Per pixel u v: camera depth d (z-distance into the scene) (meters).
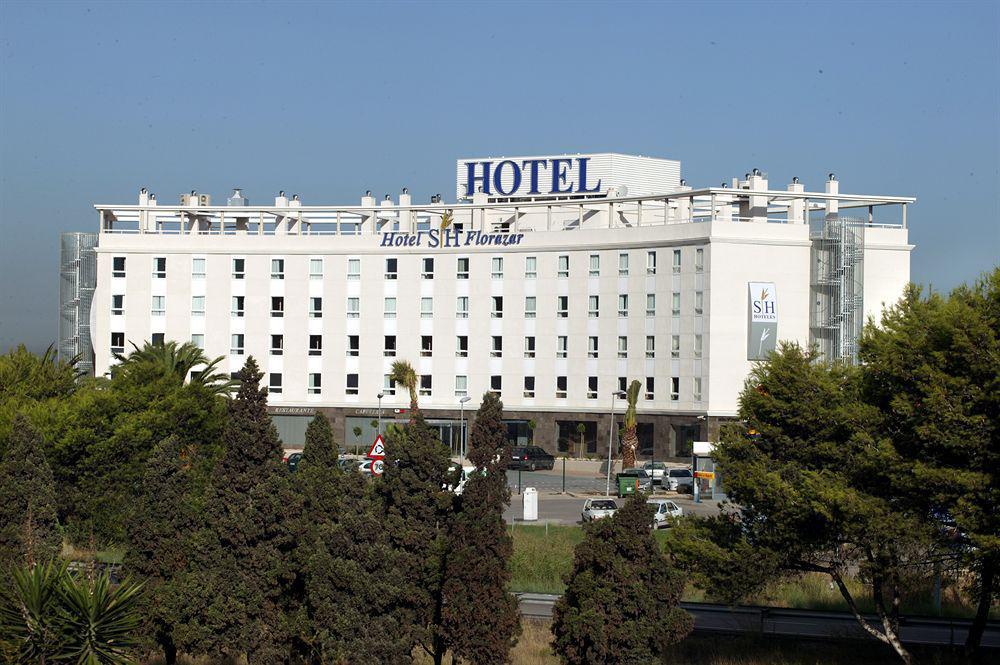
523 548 72.88
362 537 43.03
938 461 48.00
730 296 131.75
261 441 46.34
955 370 48.03
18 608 36.91
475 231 144.25
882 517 47.91
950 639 52.38
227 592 45.22
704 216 151.62
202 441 80.25
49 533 48.53
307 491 47.03
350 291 147.25
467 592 43.56
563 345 141.25
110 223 153.12
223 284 148.62
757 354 131.62
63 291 152.12
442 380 145.00
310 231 157.12
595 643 42.12
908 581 51.44
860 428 50.53
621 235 138.25
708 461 117.31
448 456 46.31
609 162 158.62
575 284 140.75
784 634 54.56
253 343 148.12
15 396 81.56
